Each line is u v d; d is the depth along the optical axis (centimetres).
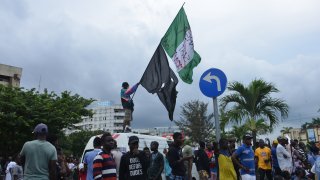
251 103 1823
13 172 1750
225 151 924
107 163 661
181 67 1158
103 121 14950
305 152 1526
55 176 634
